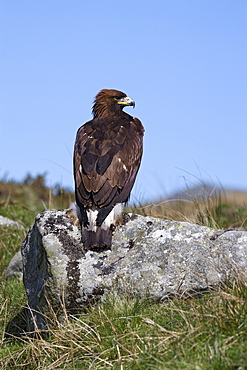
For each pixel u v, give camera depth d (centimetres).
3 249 1725
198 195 1761
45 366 1003
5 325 1247
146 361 876
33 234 1188
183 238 1130
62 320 1106
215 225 1441
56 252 1111
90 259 1116
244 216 1961
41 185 2570
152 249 1124
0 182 2528
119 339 960
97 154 1170
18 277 1547
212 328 905
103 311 1030
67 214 1174
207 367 812
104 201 1122
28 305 1196
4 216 2033
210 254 1104
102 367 928
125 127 1286
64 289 1096
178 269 1094
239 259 1091
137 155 1245
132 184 1211
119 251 1133
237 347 844
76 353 996
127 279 1095
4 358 1084
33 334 1157
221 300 980
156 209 1761
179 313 966
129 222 1177
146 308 1059
